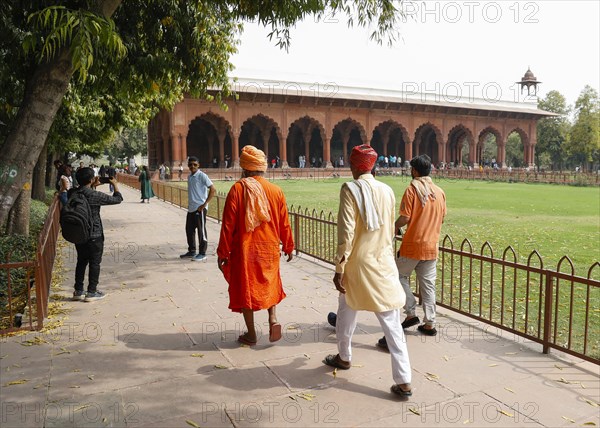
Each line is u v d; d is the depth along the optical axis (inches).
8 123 288.7
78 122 411.5
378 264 111.2
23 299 195.3
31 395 109.3
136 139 1902.1
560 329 165.9
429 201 139.6
